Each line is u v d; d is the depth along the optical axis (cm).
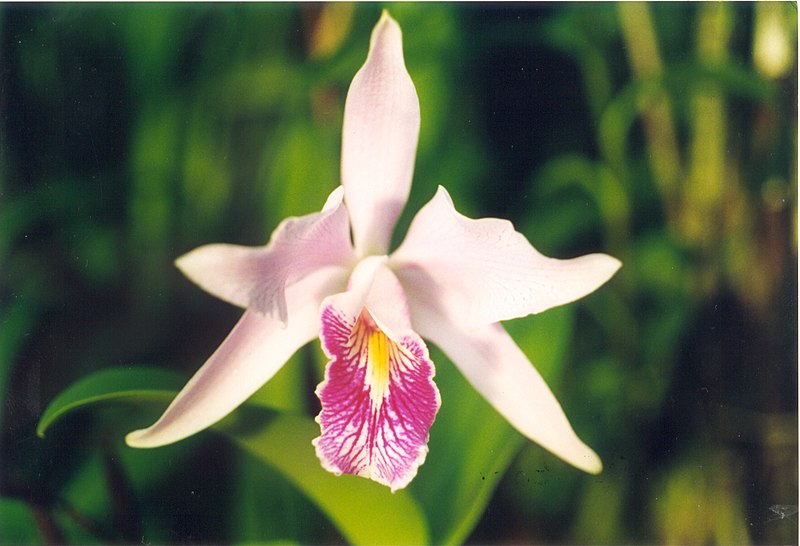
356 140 40
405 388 39
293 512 44
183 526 44
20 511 43
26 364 45
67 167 47
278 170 46
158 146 47
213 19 48
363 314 40
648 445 47
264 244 47
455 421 41
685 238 48
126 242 47
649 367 47
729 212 48
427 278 40
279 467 39
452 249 39
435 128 47
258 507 44
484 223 37
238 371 39
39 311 46
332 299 39
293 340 39
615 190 47
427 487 40
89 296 47
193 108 48
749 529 46
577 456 40
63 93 47
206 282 36
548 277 38
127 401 39
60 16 48
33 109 47
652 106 48
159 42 48
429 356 41
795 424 46
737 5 48
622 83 48
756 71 47
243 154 47
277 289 37
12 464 44
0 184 47
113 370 40
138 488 45
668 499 46
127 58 48
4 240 46
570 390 47
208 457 45
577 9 48
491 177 48
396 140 40
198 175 47
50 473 44
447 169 47
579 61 48
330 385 39
